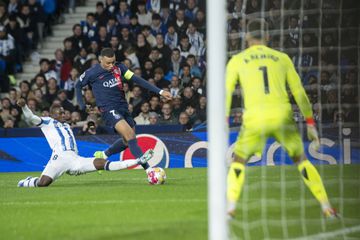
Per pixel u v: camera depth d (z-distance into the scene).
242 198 27.91
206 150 46.41
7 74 59.25
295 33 51.28
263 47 23.95
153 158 46.25
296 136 23.50
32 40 61.66
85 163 33.53
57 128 34.22
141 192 30.25
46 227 21.89
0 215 24.52
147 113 50.25
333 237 20.58
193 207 25.30
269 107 23.12
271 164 43.84
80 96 34.44
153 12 60.06
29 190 32.25
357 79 47.72
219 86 17.48
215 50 17.50
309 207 25.61
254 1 51.91
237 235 20.59
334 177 37.22
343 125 45.31
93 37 57.88
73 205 26.47
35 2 62.34
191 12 58.09
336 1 51.50
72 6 64.44
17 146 46.47
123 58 56.38
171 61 55.44
